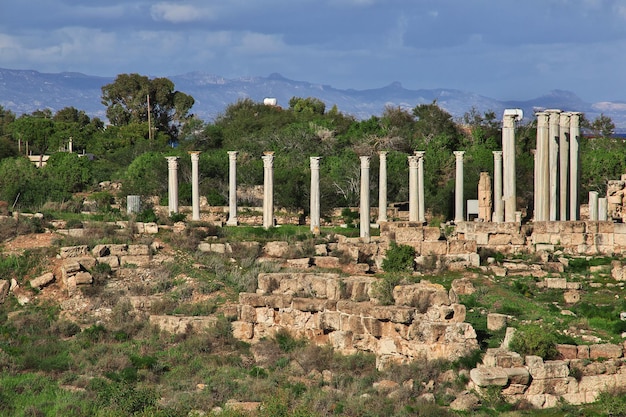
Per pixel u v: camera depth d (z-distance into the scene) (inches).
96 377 2210.9
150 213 3932.1
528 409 1916.8
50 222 3380.9
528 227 3334.2
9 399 2059.5
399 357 2166.6
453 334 2096.5
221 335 2427.4
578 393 1956.2
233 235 3540.8
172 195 4276.6
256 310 2426.2
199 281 2824.8
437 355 2100.1
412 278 2844.5
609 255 3262.8
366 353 2233.0
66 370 2279.8
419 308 2207.2
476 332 2257.6
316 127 6943.9
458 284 2701.8
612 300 2662.4
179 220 3961.6
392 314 2182.6
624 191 3764.8
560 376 1953.7
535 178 3789.4
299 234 3580.2
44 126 7839.6
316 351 2261.3
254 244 3248.0
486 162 5974.4
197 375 2207.2
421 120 7450.8
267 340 2377.0
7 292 2765.7
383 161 4389.8
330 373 2155.5
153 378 2201.0
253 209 4864.7
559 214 3789.4
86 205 4579.2
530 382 1948.8
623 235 3272.6
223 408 1952.5
